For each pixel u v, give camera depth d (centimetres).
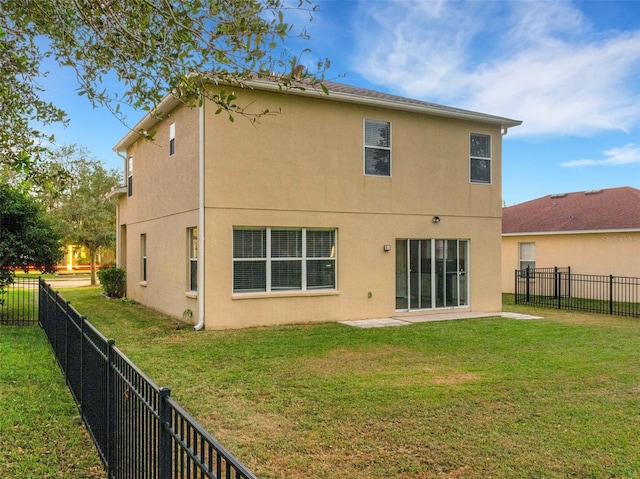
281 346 821
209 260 985
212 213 988
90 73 401
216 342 852
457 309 1297
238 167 1015
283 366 686
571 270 1827
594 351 800
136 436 296
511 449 412
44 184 498
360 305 1155
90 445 422
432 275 1265
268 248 1056
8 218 1086
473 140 1320
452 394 560
